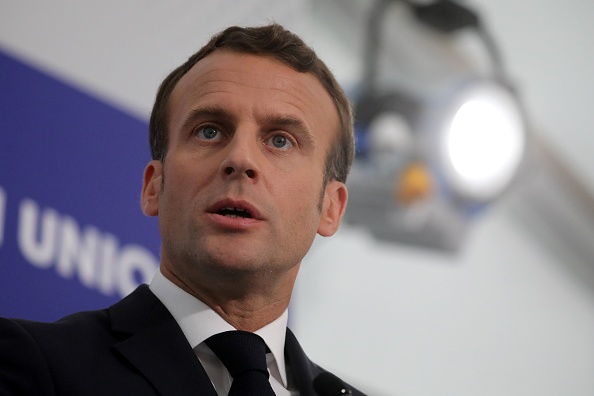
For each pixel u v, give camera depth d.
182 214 2.93
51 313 4.50
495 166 6.30
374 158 6.07
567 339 6.16
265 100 3.05
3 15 4.63
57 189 4.63
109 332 2.85
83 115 4.82
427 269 5.97
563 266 6.29
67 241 4.62
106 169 4.86
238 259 2.86
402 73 6.29
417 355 5.82
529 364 6.04
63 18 4.86
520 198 6.34
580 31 6.72
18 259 4.42
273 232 2.91
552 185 6.43
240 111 3.02
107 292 4.74
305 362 3.15
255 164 2.89
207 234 2.87
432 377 5.81
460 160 6.24
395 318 5.83
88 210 4.73
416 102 6.25
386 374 5.73
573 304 6.26
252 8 5.70
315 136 3.14
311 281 5.69
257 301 3.04
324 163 3.21
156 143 3.28
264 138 3.05
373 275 5.84
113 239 4.81
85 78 4.89
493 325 6.03
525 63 6.56
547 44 6.64
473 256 6.11
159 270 3.12
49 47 4.78
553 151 6.49
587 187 6.50
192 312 2.97
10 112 4.54
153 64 5.21
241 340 2.90
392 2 6.34
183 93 3.18
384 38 6.28
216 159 2.95
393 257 5.92
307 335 5.59
